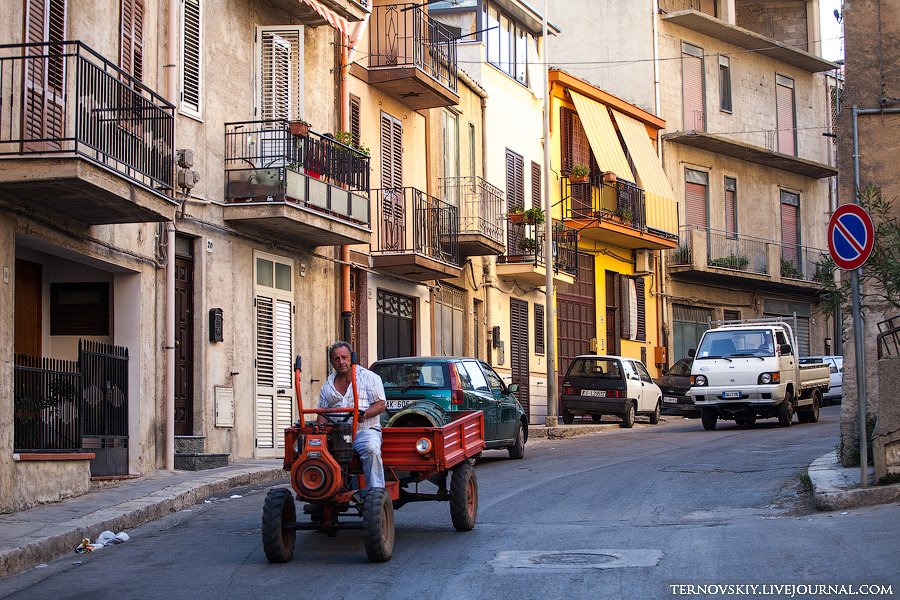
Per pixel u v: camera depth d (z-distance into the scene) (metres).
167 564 10.43
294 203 20.27
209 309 19.33
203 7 19.52
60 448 14.16
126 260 16.69
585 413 30.84
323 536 11.95
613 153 38.81
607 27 43.47
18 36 13.89
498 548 10.67
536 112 36.03
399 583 9.08
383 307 26.66
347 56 24.17
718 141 43.41
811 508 12.73
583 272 38.56
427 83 26.38
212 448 19.16
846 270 13.50
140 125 15.59
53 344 17.12
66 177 12.98
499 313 32.88
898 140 14.98
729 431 26.19
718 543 10.46
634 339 40.88
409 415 12.31
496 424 19.80
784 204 48.59
